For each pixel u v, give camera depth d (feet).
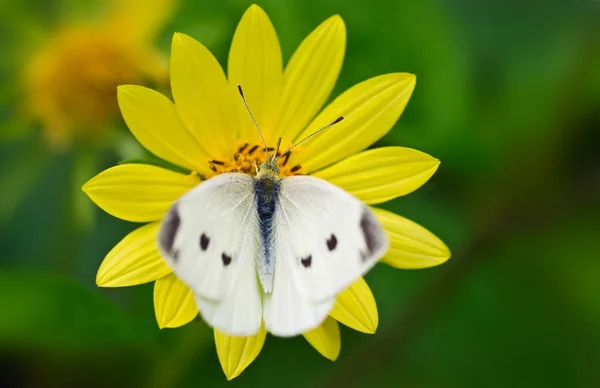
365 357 1.00
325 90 0.90
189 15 0.97
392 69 1.00
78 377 0.97
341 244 0.82
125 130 1.00
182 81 0.88
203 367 0.99
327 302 0.83
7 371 0.97
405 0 0.99
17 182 1.00
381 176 0.89
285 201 0.85
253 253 0.84
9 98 1.00
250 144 0.90
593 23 0.99
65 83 0.99
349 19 0.99
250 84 0.89
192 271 0.81
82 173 0.99
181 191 0.88
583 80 0.99
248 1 0.96
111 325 0.91
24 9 1.00
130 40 1.00
